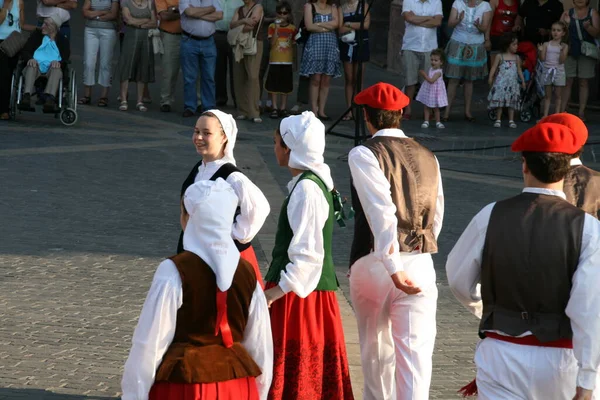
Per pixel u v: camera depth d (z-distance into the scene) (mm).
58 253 10500
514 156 17594
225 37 21547
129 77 20656
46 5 19406
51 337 7977
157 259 10523
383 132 6262
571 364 4762
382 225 5863
